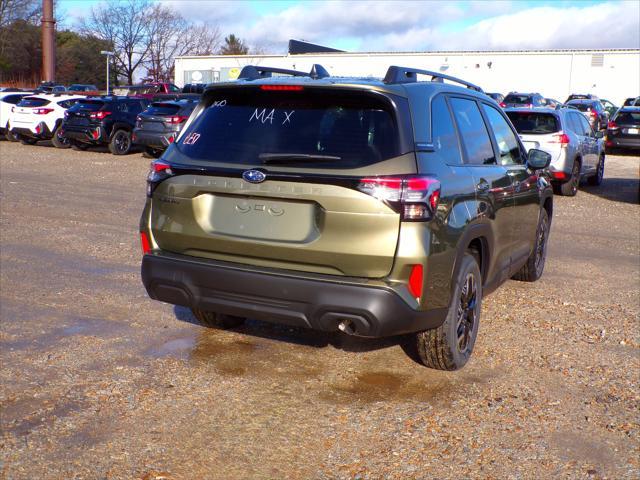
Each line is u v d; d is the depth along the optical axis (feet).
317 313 12.28
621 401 13.34
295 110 12.97
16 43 223.51
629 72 152.35
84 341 15.84
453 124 14.53
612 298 20.71
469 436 11.78
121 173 50.57
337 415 12.46
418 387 13.75
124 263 23.27
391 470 10.65
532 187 19.04
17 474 10.26
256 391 13.39
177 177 13.41
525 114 42.96
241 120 13.33
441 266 12.65
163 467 10.58
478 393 13.52
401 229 11.90
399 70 13.42
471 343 14.93
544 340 16.72
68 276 21.39
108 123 64.23
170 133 58.75
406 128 12.40
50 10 159.02
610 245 29.35
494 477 10.52
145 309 18.35
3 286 20.06
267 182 12.48
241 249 12.82
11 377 13.70
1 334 16.14
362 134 12.35
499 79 159.84
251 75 14.84
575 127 45.01
